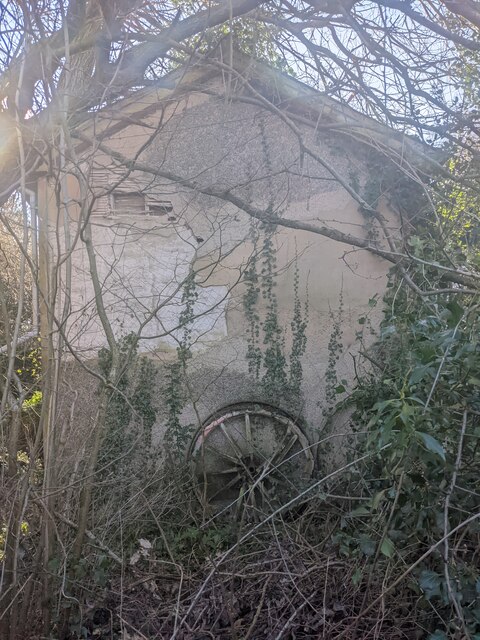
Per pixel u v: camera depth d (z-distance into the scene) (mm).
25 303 5137
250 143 6344
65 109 3504
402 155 4953
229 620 3645
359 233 6328
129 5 3984
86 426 4074
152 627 3646
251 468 5879
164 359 6160
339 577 3734
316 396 6238
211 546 4625
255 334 6281
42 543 3395
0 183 3900
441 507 3082
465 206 5531
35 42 3594
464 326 3566
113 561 3896
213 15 3980
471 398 3186
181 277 6246
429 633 3156
